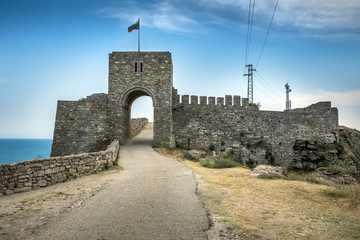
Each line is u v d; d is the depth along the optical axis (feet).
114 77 100.01
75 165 45.16
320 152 122.42
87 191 34.99
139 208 26.63
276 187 37.86
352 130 165.27
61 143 92.58
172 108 111.14
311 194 33.68
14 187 34.24
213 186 37.76
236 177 46.32
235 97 118.21
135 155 77.05
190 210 25.86
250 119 118.42
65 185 39.17
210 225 21.70
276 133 121.49
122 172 50.98
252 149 115.65
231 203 28.68
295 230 20.77
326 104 130.62
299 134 125.59
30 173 36.52
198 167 61.87
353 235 19.72
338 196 32.68
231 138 114.32
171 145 100.89
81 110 94.43
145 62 100.73
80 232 20.04
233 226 21.40
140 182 40.91
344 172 72.38
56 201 29.81
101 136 95.30
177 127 110.22
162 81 99.66
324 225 22.04
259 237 19.25
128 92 99.55
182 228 20.90
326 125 129.18
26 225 21.72
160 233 19.84
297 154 123.65
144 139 115.96
